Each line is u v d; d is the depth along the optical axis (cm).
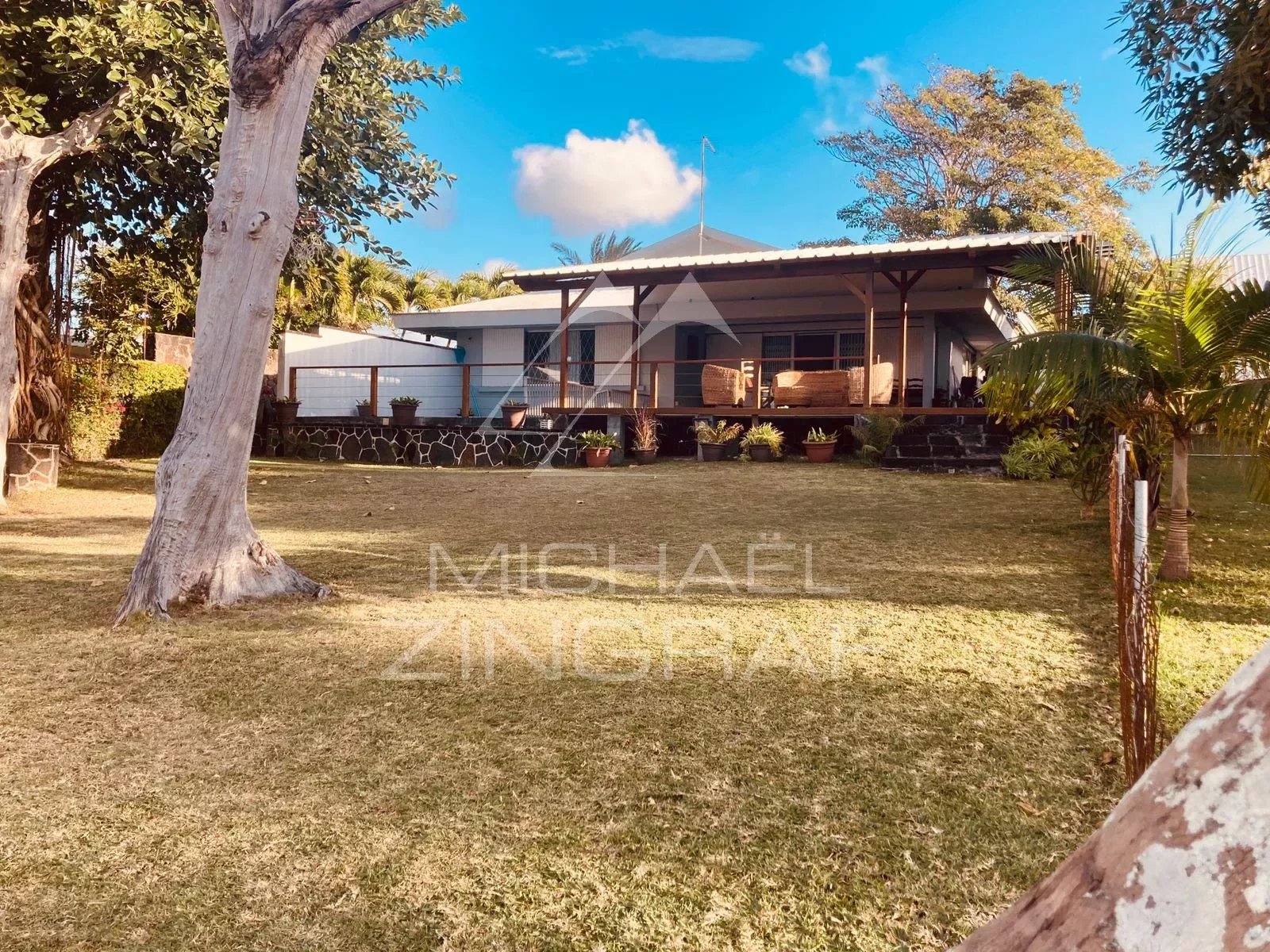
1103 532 754
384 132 1121
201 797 270
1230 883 76
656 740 317
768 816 259
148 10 814
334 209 1138
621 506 965
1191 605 518
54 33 794
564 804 267
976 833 248
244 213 507
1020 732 323
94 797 270
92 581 585
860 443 1314
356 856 235
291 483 1203
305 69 512
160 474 509
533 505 983
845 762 297
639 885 222
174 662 407
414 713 345
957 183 2878
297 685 379
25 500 998
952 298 1561
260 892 218
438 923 205
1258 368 574
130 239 1201
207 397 512
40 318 1166
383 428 1606
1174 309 558
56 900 213
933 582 584
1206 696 362
